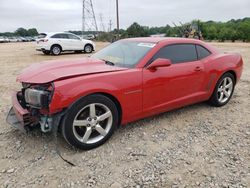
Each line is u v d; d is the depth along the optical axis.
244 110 5.32
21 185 2.95
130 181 3.04
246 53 17.12
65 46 18.20
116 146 3.78
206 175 3.16
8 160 3.40
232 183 3.02
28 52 20.70
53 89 3.25
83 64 4.06
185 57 4.69
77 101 3.39
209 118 4.87
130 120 4.08
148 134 4.17
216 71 5.11
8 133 4.12
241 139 4.06
